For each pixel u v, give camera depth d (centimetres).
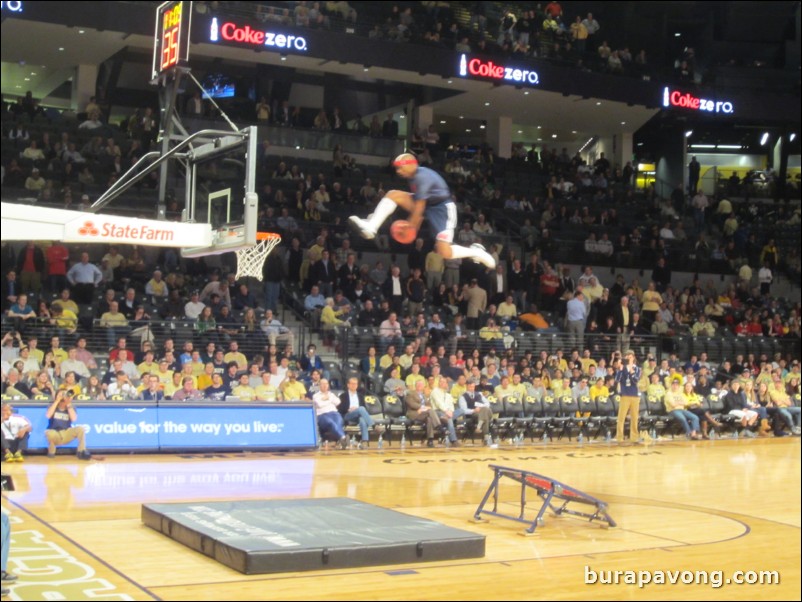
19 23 2311
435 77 2733
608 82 2883
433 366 1816
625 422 2008
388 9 3027
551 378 2012
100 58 2620
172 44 1009
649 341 2320
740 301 2797
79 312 1877
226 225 869
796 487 1398
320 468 1438
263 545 789
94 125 2467
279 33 2458
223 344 1848
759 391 2161
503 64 2722
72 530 922
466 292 2211
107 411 1533
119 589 712
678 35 3475
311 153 2752
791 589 802
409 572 800
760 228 3197
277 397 1709
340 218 2448
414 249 2331
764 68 3384
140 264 2062
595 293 2395
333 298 2084
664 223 3033
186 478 1288
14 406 1471
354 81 2942
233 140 882
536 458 1650
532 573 820
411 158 795
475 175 2842
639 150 3491
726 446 1922
